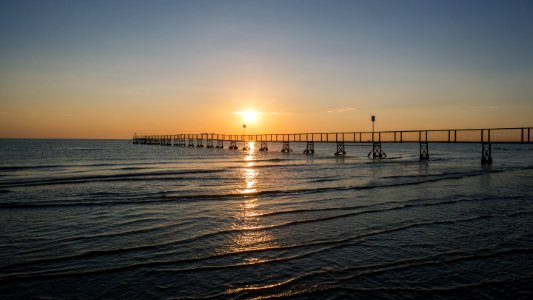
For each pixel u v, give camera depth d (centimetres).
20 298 487
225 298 489
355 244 707
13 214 971
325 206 1069
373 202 1130
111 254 652
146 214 971
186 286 524
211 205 1094
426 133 3180
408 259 629
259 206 1075
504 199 1177
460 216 936
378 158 3788
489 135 2708
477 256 643
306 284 531
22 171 2262
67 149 6581
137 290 512
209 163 3038
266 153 5284
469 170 2272
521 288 523
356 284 531
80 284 530
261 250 674
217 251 669
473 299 490
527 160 3472
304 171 2217
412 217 927
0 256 640
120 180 1744
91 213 984
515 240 734
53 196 1266
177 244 709
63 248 685
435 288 520
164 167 2583
